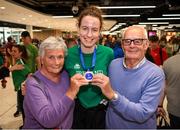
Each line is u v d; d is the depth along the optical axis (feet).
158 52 15.83
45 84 4.65
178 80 8.23
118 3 31.22
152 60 12.53
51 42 4.57
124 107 4.38
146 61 5.05
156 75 4.77
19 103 12.17
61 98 4.35
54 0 32.48
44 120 4.18
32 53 14.17
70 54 5.50
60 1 33.37
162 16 49.44
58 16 42.93
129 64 5.05
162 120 8.49
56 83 4.82
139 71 4.92
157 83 4.74
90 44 5.21
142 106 4.54
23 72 12.22
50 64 4.58
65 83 5.01
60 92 4.77
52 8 39.93
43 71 4.78
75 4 30.68
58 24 65.36
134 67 4.99
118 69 5.22
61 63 4.67
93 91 5.36
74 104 5.21
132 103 4.48
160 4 31.09
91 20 5.04
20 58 12.63
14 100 19.57
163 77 4.89
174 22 63.26
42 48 4.62
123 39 5.05
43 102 4.32
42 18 47.91
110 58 5.68
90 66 5.43
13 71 12.31
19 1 30.50
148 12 43.52
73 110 5.15
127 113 4.42
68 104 4.22
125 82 5.01
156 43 15.84
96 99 5.41
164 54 15.81
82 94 5.39
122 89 5.02
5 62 19.13
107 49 5.72
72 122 5.07
